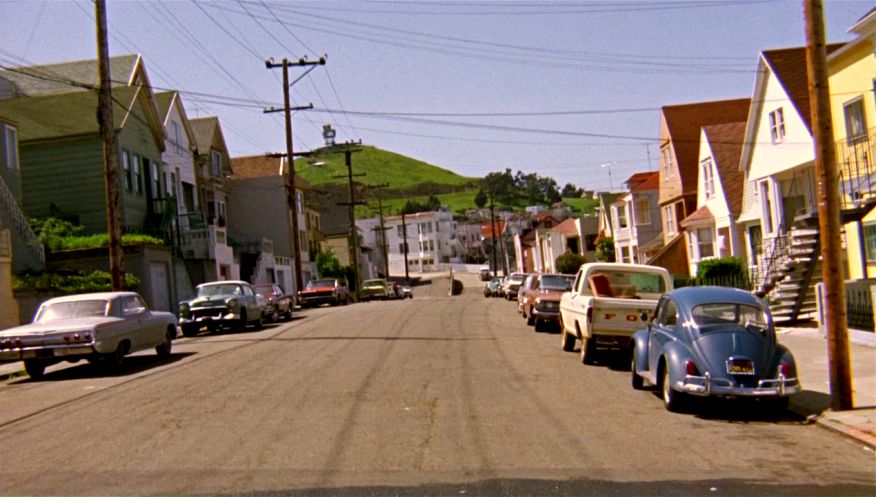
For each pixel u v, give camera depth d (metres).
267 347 20.72
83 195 37.84
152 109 42.62
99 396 13.99
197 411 12.07
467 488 7.75
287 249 65.62
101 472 8.66
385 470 8.46
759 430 10.41
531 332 24.11
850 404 11.02
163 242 36.06
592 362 16.75
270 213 66.06
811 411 11.24
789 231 26.92
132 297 19.17
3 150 31.11
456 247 155.50
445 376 15.09
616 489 7.70
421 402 12.38
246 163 71.06
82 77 42.56
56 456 9.50
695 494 7.53
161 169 43.62
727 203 36.41
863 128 23.98
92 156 37.78
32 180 37.91
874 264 23.94
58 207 37.81
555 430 10.36
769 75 30.94
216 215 56.38
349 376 15.16
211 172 55.75
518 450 9.28
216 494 7.68
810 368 14.68
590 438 9.91
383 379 14.73
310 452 9.30
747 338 11.30
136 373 17.02
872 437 9.53
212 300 26.72
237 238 63.19
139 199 40.59
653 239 52.03
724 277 29.62
